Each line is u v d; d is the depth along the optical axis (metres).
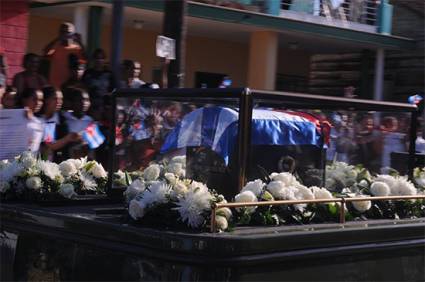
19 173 3.43
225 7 12.02
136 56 13.77
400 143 3.70
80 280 2.69
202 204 2.59
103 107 6.58
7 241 3.06
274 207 2.81
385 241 2.79
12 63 9.98
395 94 16.05
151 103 3.53
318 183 3.44
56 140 6.09
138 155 3.59
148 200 2.69
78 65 7.63
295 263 2.48
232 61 15.70
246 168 3.05
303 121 3.37
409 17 15.83
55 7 11.29
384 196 3.16
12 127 5.66
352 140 3.55
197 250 2.33
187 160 3.36
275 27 12.77
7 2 9.84
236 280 2.32
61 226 2.80
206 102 3.29
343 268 2.64
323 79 16.97
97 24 11.05
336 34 13.69
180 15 6.95
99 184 3.75
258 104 3.20
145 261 2.46
